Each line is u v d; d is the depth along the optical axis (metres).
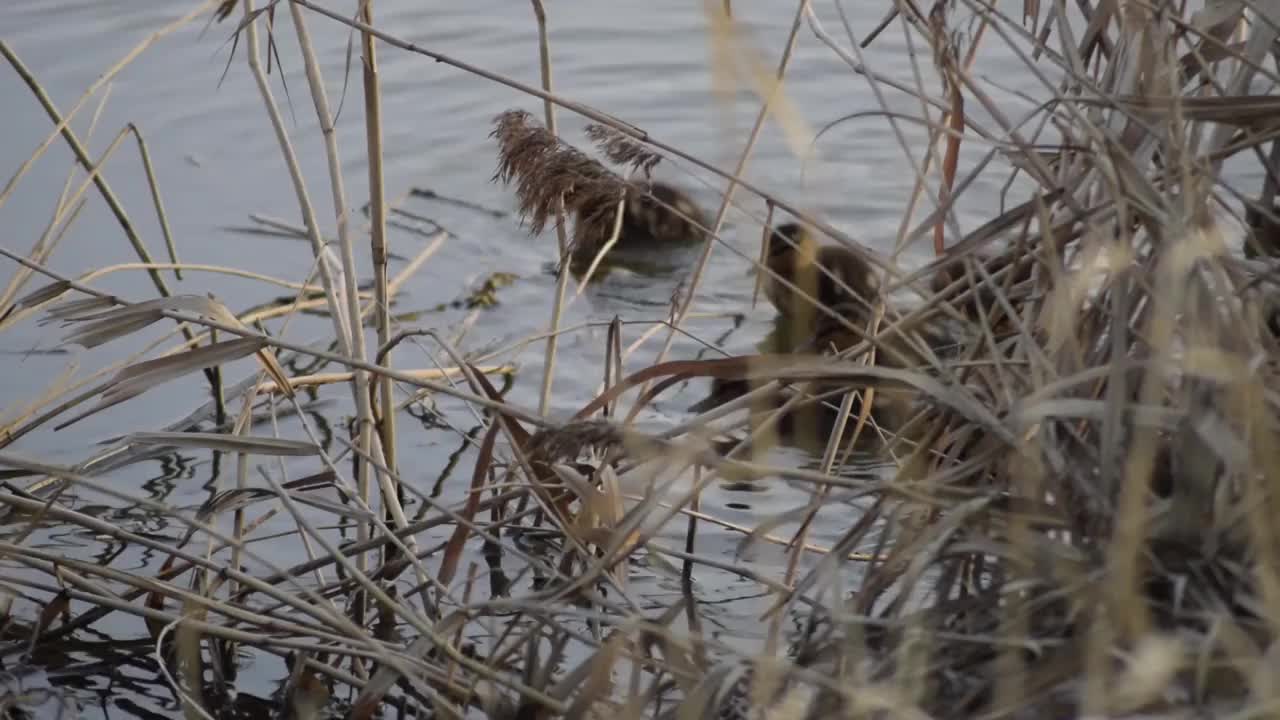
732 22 5.45
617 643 5.68
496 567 8.39
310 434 7.63
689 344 11.60
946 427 6.51
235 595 8.00
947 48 6.48
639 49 17.33
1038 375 5.49
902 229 7.10
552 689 6.04
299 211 14.13
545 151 7.07
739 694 5.85
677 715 5.58
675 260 13.38
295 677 7.14
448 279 12.98
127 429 10.43
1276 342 5.44
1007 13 15.32
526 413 6.58
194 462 10.08
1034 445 5.51
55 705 7.42
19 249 13.07
